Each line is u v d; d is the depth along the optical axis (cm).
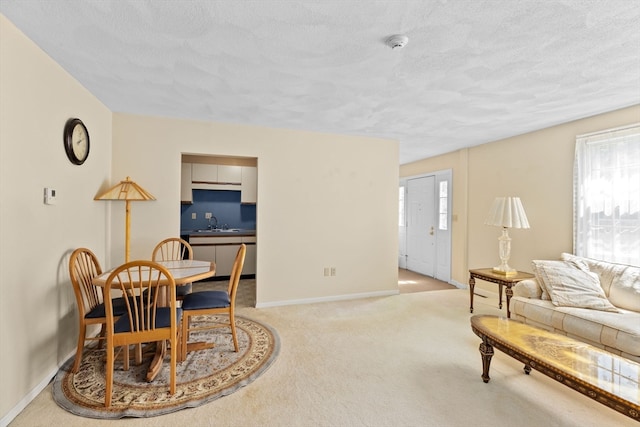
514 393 207
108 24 172
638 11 158
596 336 225
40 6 157
